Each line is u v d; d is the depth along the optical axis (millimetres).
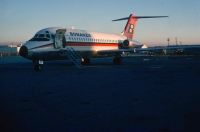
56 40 27984
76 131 6621
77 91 13070
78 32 31438
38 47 26188
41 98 11227
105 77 19531
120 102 10188
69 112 8672
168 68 28656
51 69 27797
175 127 6863
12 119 7809
